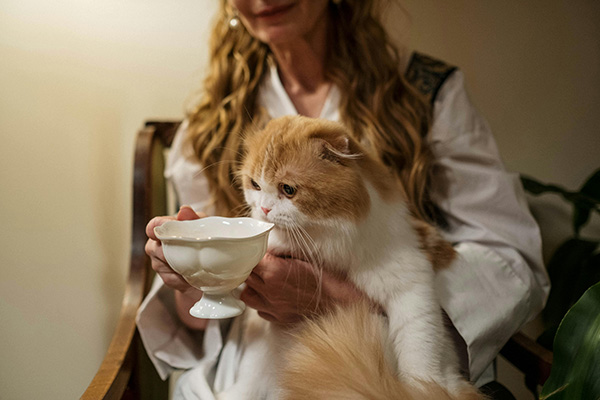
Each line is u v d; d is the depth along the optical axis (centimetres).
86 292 179
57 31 164
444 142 126
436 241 109
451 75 134
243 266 72
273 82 133
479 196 123
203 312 77
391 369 87
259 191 95
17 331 179
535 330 177
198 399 103
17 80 166
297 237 95
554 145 178
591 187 154
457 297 103
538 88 175
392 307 96
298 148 89
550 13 170
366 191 94
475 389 91
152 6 165
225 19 139
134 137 172
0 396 182
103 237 177
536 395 106
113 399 93
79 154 172
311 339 86
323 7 124
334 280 99
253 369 104
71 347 181
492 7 169
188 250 70
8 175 170
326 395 76
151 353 115
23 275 176
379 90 127
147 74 169
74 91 168
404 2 168
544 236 181
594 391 67
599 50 173
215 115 132
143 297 121
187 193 135
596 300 71
